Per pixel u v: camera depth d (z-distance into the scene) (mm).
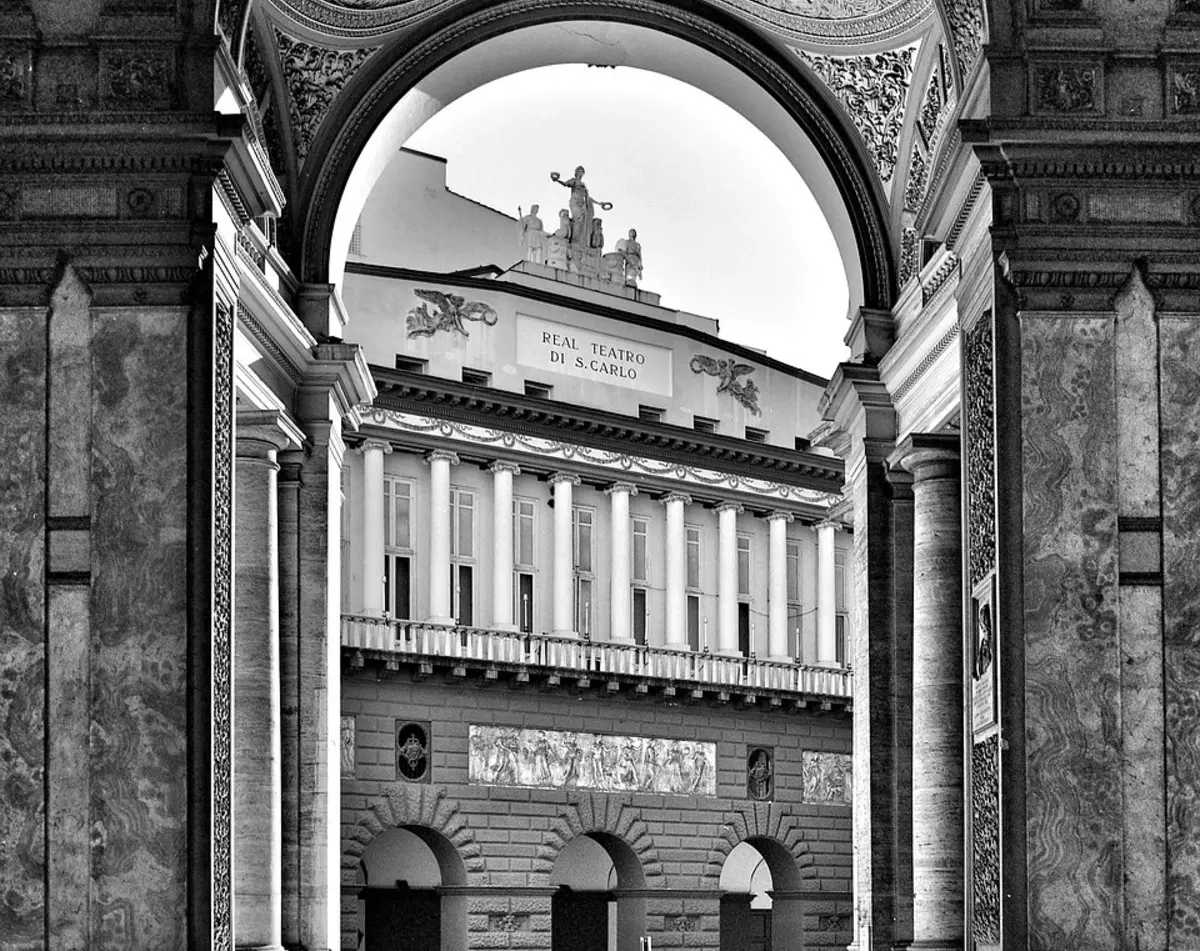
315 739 29672
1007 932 18312
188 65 19141
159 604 18641
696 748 59875
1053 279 19078
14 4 19125
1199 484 18891
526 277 61500
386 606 54656
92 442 18844
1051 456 18938
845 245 31641
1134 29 19297
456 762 54156
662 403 62656
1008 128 19078
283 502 30094
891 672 29906
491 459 56938
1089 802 18453
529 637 56156
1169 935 18266
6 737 18438
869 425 30438
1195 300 19062
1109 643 18703
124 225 18984
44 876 18250
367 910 56438
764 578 63844
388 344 55781
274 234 29797
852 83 30766
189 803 18359
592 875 60812
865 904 29828
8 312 18938
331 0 29375
